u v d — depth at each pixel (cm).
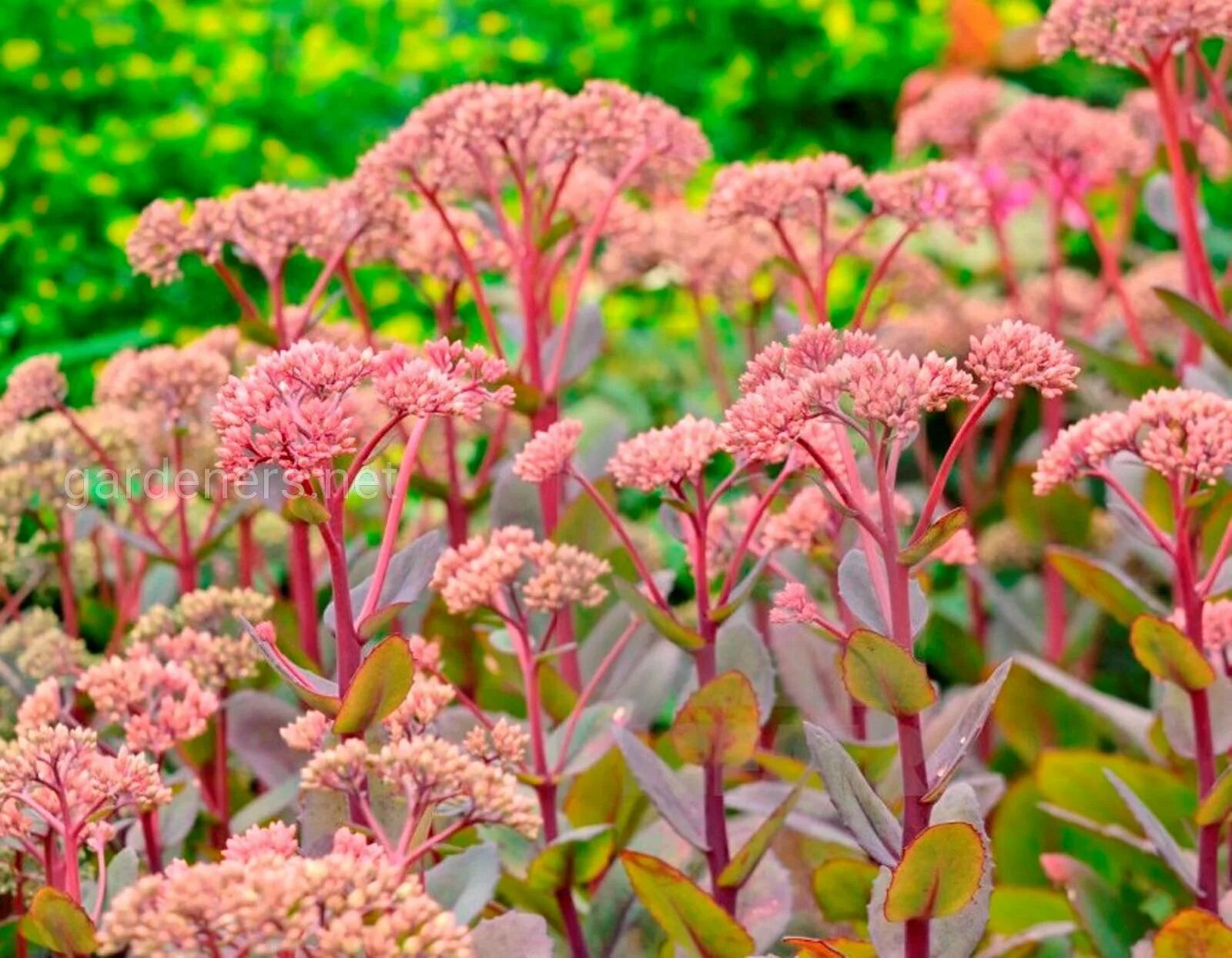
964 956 157
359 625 156
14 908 170
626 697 178
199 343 187
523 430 201
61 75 307
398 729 158
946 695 198
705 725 161
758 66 367
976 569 215
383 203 180
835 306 287
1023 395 263
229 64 322
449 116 179
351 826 155
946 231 321
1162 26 179
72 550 191
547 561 166
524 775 167
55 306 262
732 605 163
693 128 179
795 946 163
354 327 211
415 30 350
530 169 187
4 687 180
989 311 230
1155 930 173
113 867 161
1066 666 205
